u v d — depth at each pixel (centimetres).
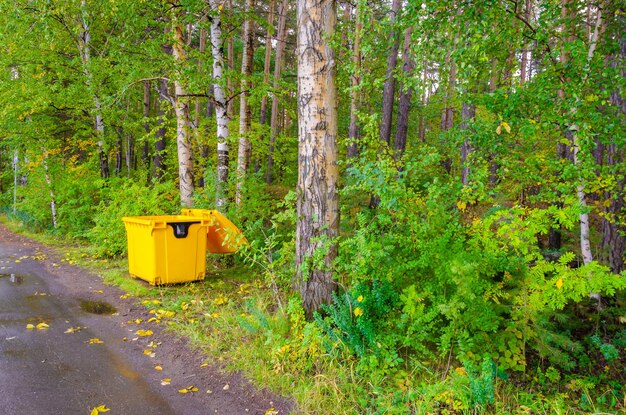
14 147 1325
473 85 598
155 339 459
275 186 2006
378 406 335
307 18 453
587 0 597
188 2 783
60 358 406
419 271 453
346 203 889
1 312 539
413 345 403
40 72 1197
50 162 1286
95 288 661
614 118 515
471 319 412
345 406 335
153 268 640
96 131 1262
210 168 875
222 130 844
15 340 445
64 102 1179
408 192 467
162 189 905
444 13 532
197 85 823
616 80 509
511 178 659
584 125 492
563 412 370
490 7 513
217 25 847
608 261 701
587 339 551
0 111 1206
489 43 542
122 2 823
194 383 367
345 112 1598
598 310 600
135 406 328
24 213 1477
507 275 434
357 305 407
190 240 662
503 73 659
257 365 389
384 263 449
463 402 329
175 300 589
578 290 395
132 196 898
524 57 1006
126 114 1337
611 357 511
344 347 394
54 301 593
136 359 411
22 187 1362
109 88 1210
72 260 866
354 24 666
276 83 957
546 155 622
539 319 439
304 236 471
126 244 872
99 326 496
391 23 573
